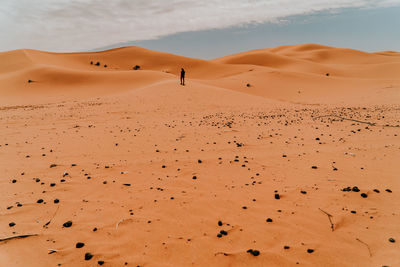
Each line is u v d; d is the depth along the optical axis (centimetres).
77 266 331
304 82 4466
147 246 370
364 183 548
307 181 579
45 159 784
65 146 939
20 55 7531
